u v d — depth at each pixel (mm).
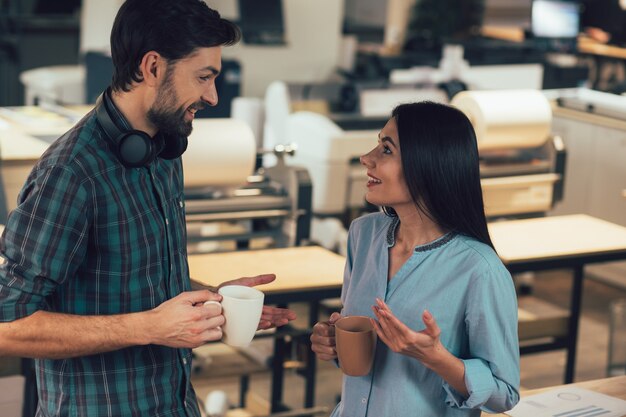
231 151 3582
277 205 3787
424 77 6832
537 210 4438
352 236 2066
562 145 4406
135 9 1694
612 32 9891
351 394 1944
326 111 5988
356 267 2010
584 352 4734
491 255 1828
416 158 1808
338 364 2014
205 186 3637
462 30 10883
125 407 1800
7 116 4523
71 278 1764
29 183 1714
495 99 4254
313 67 7582
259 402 3645
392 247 1937
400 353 1744
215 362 3375
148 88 1722
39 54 8250
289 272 3041
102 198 1722
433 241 1861
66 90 5902
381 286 1908
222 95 6250
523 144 4348
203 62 1708
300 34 7492
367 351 1848
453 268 1832
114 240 1748
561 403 2232
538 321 3697
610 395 2299
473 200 1843
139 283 1792
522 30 10352
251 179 3914
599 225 3787
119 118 1749
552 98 5609
